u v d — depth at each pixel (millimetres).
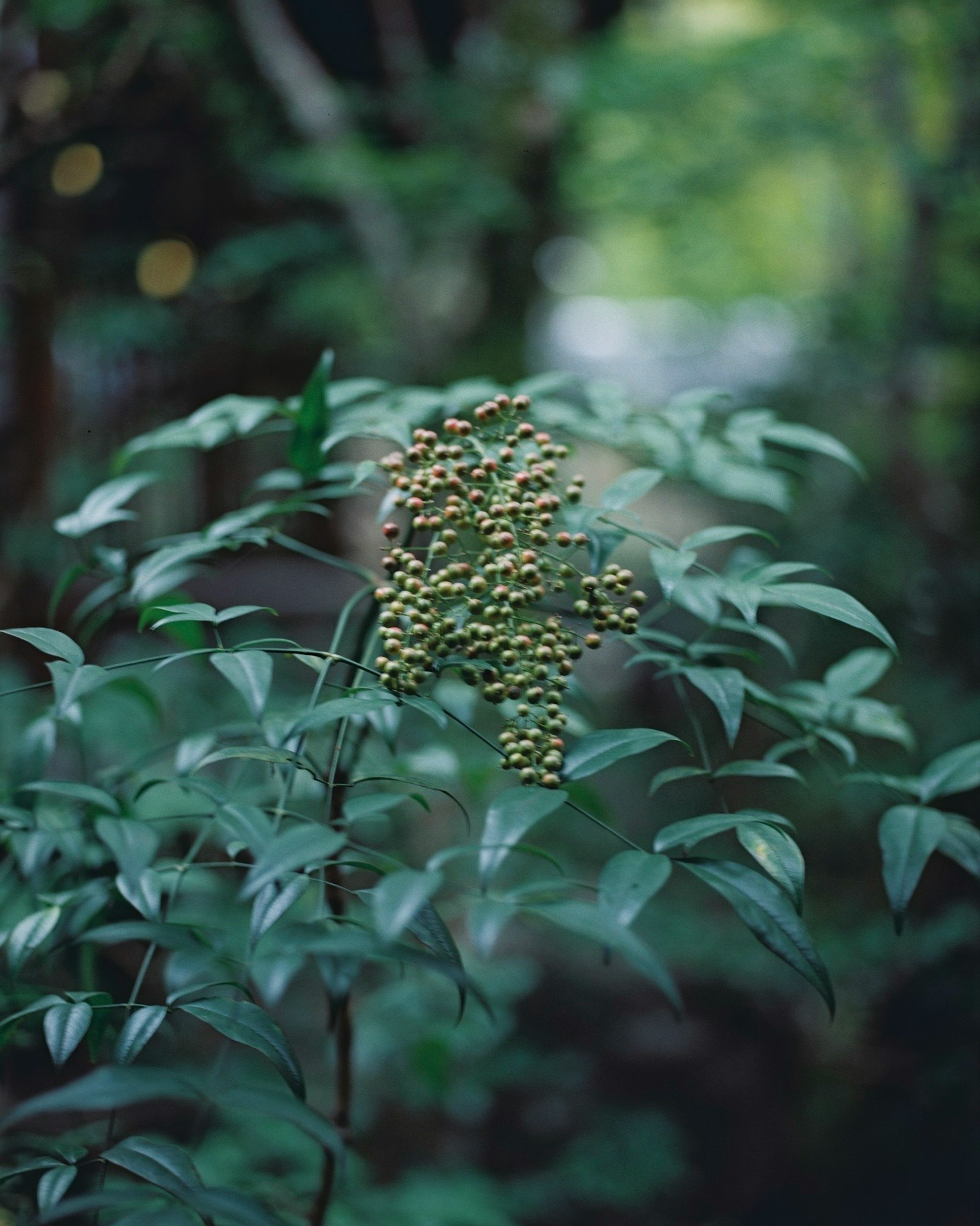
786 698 1354
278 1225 695
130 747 2404
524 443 1195
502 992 2633
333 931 762
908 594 4633
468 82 4746
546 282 5414
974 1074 3234
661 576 896
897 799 1099
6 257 3773
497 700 892
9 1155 1210
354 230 4406
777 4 5090
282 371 4832
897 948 3420
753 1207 3992
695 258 5730
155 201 4488
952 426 5477
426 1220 2182
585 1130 4059
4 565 3557
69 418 4258
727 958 3854
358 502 4590
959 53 4832
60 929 1138
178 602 1272
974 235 5094
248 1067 2191
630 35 5344
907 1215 3404
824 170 6094
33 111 4031
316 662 916
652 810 5359
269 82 4359
